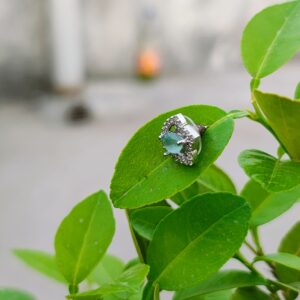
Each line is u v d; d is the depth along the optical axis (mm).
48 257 128
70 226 102
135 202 88
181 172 88
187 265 89
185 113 92
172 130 89
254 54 103
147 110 1070
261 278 96
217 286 97
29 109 1071
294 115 85
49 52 1148
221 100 1078
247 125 865
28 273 598
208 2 1237
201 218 89
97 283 118
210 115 91
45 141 912
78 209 103
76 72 1156
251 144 810
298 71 1048
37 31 1140
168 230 91
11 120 1005
